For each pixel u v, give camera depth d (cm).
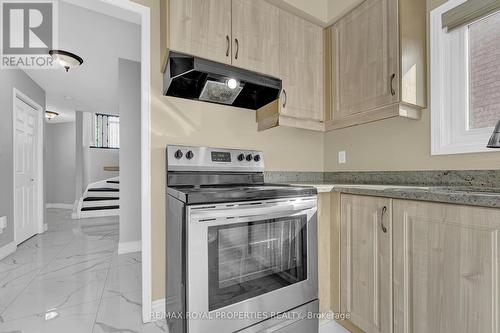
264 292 128
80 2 176
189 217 109
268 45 174
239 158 187
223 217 116
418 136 166
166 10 146
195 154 172
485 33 143
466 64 149
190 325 108
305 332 141
